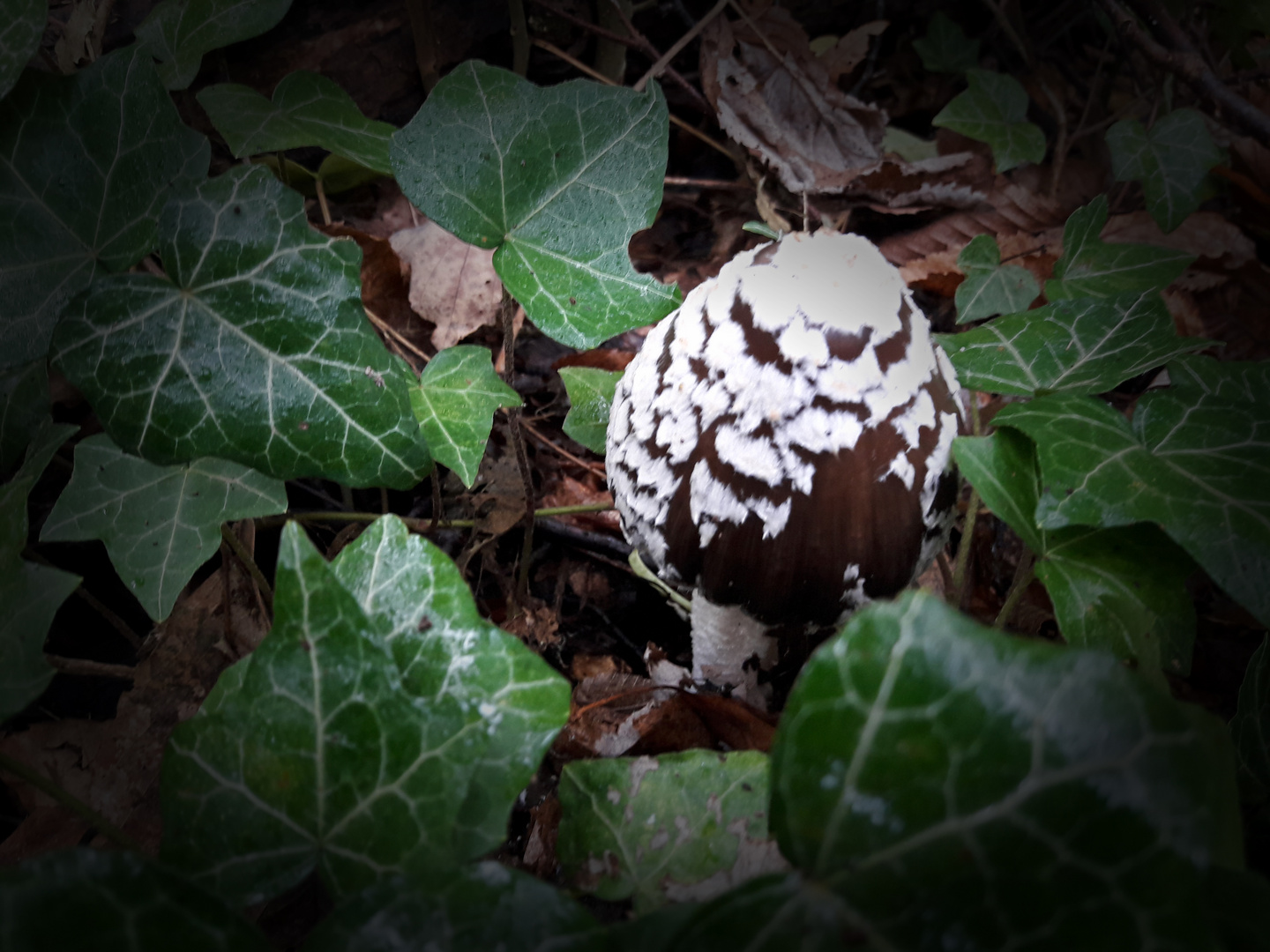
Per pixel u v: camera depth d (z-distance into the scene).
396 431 0.14
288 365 0.13
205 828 0.11
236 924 0.09
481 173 0.14
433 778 0.11
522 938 0.09
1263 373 0.14
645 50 0.26
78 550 0.19
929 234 0.28
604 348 0.24
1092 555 0.14
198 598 0.18
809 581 0.13
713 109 0.28
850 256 0.13
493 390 0.16
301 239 0.13
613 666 0.19
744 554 0.13
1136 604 0.14
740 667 0.18
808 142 0.28
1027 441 0.14
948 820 0.09
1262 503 0.13
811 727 0.09
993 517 0.21
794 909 0.09
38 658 0.11
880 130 0.28
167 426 0.13
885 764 0.09
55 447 0.13
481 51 0.26
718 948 0.08
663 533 0.14
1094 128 0.30
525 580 0.20
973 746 0.09
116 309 0.13
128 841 0.12
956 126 0.26
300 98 0.17
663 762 0.13
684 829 0.12
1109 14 0.26
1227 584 0.12
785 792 0.09
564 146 0.14
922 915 0.08
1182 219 0.24
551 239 0.14
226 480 0.15
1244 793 0.14
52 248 0.13
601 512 0.22
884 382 0.13
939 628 0.09
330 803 0.11
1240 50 0.29
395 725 0.11
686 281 0.27
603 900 0.13
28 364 0.14
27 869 0.09
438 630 0.12
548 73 0.27
